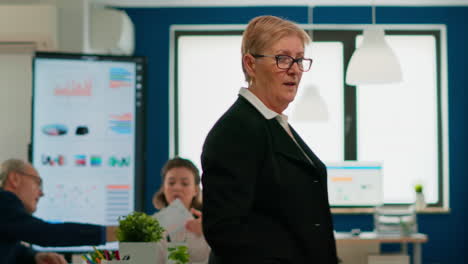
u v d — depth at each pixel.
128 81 4.70
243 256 1.56
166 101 8.24
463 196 8.24
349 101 8.30
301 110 7.37
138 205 4.69
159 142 8.25
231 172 1.61
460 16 8.22
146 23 8.20
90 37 7.00
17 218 3.08
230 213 1.57
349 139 8.30
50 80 4.65
